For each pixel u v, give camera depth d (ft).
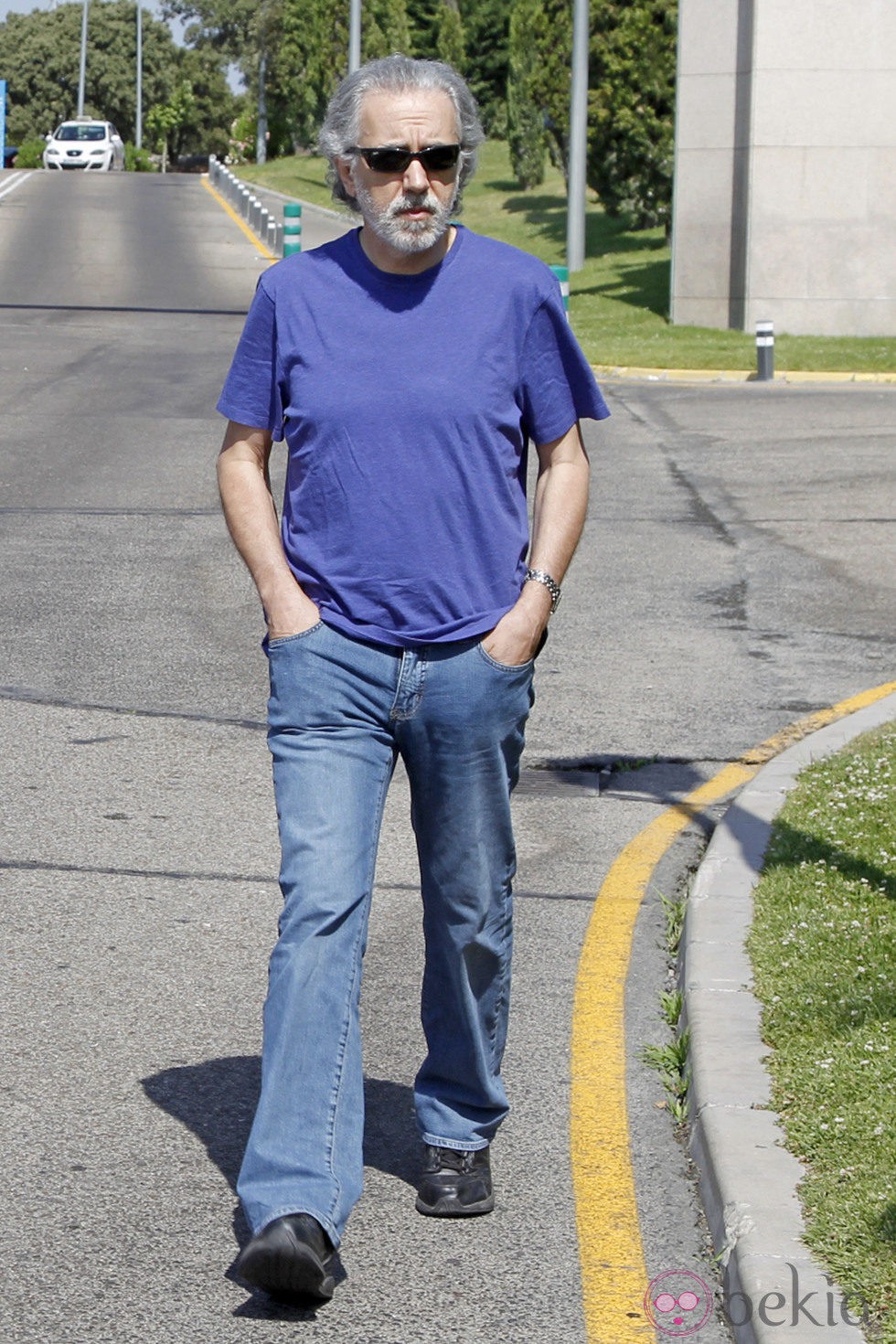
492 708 13.07
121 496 50.37
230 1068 16.98
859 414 70.69
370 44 220.84
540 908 21.58
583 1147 15.47
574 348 13.42
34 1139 15.42
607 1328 12.60
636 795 26.17
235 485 13.48
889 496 52.24
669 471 57.36
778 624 37.17
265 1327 12.55
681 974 18.74
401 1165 15.12
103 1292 12.98
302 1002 12.69
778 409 73.05
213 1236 13.84
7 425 63.52
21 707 30.07
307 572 13.21
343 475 12.96
